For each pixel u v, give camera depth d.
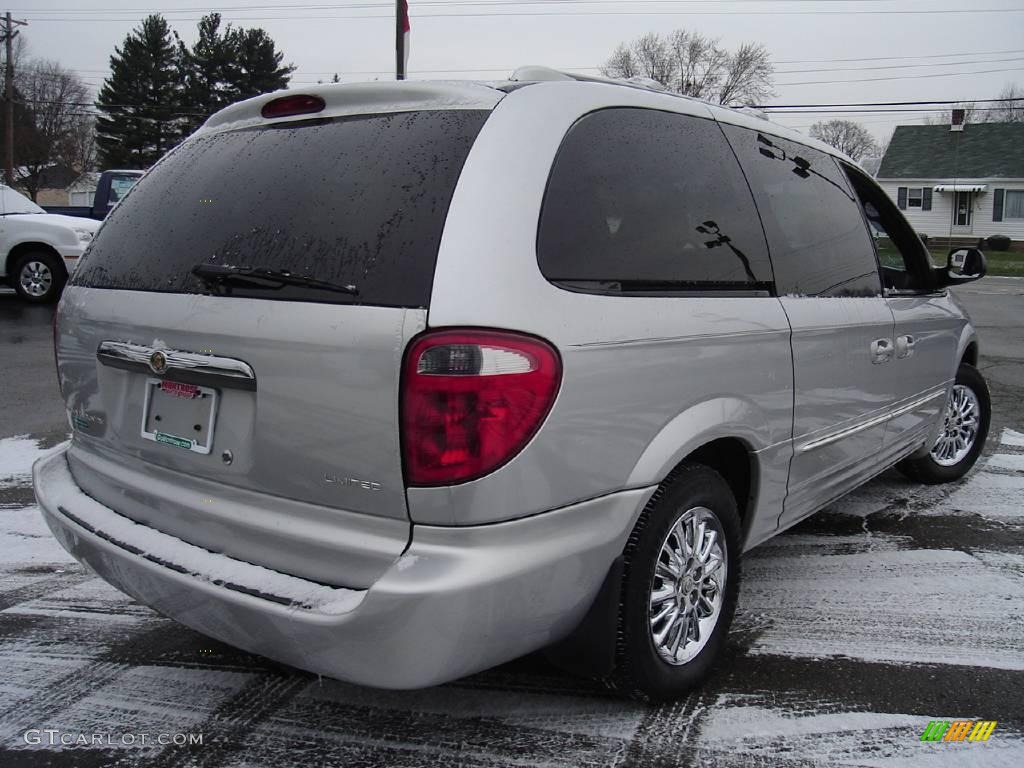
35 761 2.44
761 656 3.04
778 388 2.90
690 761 2.44
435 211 2.11
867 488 5.00
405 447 2.00
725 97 54.34
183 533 2.46
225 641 2.33
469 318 2.00
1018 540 4.17
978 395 5.09
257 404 2.21
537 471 2.09
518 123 2.29
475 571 2.01
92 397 2.75
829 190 3.54
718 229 2.78
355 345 2.04
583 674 2.54
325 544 2.13
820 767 2.41
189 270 2.43
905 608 3.42
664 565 2.59
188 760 2.45
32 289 12.23
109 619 3.32
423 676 2.01
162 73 55.25
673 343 2.43
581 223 2.31
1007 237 39.41
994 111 58.22
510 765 2.42
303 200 2.32
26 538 4.12
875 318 3.53
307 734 2.57
